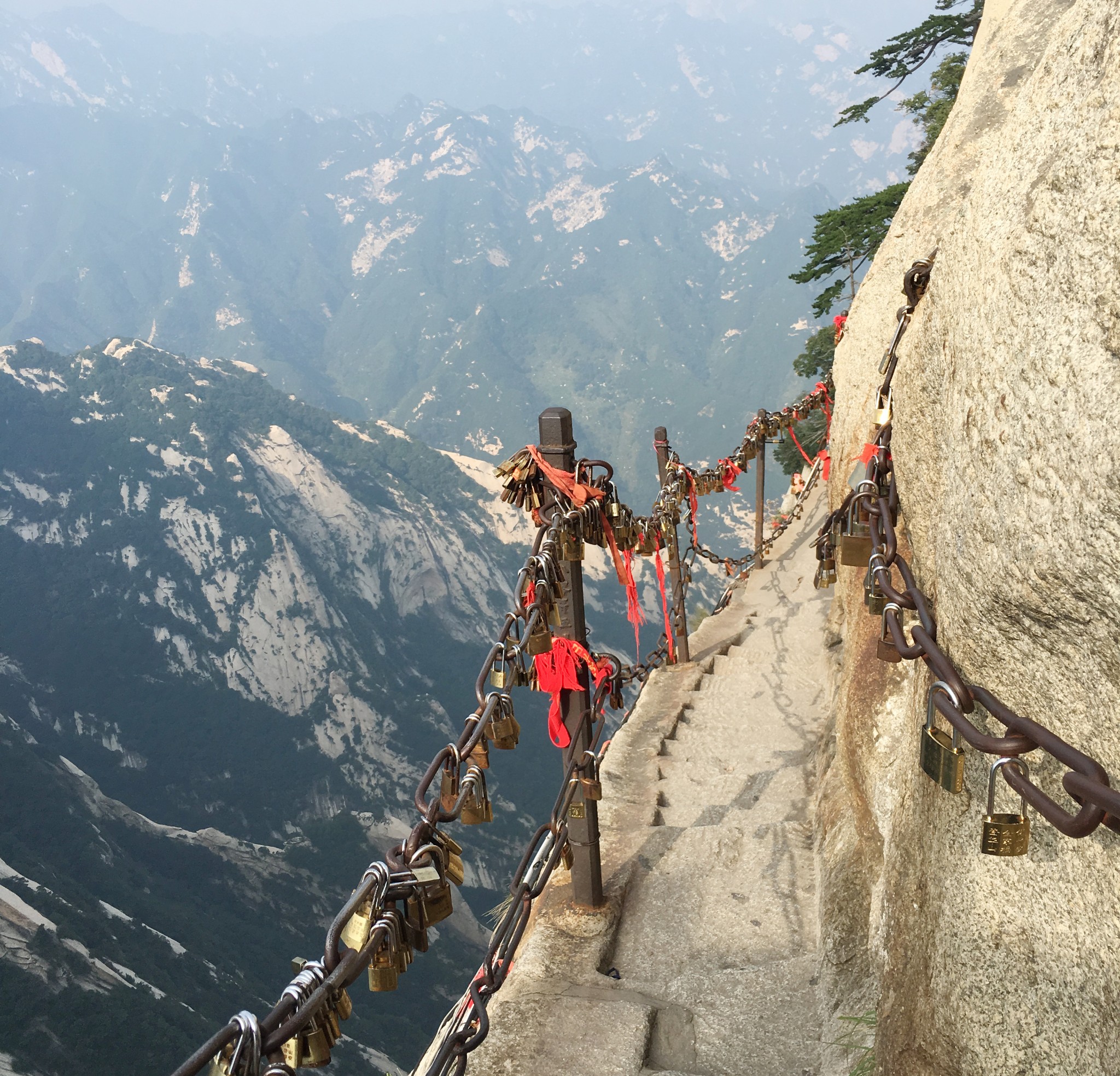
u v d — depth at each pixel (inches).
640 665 240.8
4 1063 2165.4
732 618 306.0
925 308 61.7
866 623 145.6
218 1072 38.6
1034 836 44.9
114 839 4020.7
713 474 274.8
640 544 222.4
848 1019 99.7
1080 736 40.4
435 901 52.7
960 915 52.4
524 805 5216.5
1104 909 39.9
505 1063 104.8
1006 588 41.5
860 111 1102.4
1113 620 35.8
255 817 5068.9
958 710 43.7
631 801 178.2
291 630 6018.7
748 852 152.1
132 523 6387.8
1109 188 34.6
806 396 386.3
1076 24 40.8
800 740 201.9
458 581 6973.4
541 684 121.9
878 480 74.0
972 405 46.3
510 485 124.0
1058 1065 44.6
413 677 6161.4
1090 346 35.3
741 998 116.1
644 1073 101.7
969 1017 51.7
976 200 49.9
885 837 117.0
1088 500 34.8
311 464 7111.2
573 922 133.0
